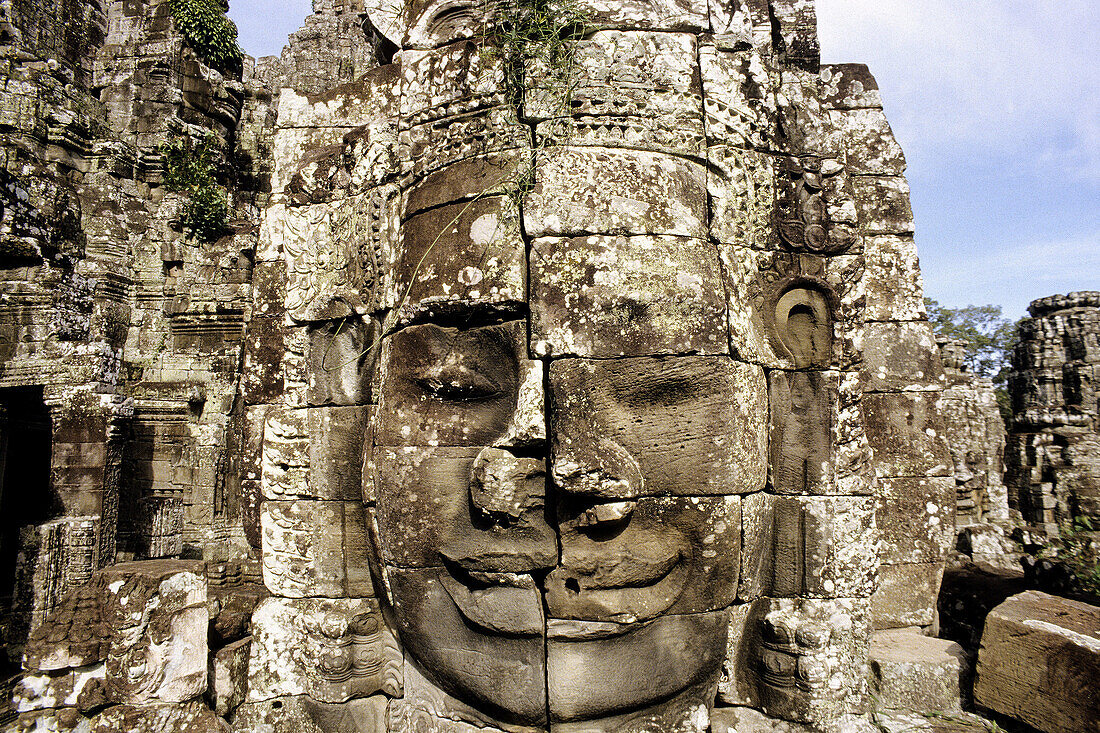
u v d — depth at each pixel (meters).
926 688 3.52
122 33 12.44
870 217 4.47
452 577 3.13
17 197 9.74
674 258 2.98
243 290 10.82
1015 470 12.52
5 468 9.98
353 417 3.72
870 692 3.56
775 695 3.25
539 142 3.06
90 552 8.69
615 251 2.93
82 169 11.21
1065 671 3.16
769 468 3.44
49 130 10.81
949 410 9.45
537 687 2.89
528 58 3.12
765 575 3.44
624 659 2.92
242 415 4.14
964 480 9.15
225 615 4.07
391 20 4.07
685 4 3.33
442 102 3.34
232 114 13.04
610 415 2.88
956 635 4.49
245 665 3.82
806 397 3.47
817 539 3.36
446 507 3.12
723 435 2.97
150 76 12.05
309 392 3.83
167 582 3.50
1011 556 7.16
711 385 2.96
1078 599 4.76
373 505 3.38
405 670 3.44
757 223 3.51
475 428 3.14
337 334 3.79
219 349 10.87
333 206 3.87
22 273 9.80
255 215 12.52
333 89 4.20
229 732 3.52
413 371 3.24
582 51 3.13
